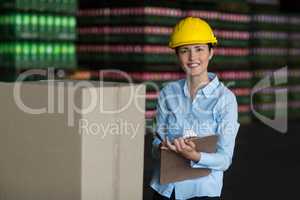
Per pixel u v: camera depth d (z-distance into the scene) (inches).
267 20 462.3
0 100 101.7
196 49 98.5
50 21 315.3
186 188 99.6
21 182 100.0
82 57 386.3
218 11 411.5
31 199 98.7
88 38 383.9
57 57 318.7
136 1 365.4
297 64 485.1
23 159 99.0
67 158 91.7
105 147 92.5
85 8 384.8
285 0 530.6
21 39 306.3
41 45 312.7
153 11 365.4
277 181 246.5
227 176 252.2
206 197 99.2
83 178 90.1
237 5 426.9
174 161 95.7
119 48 373.7
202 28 98.1
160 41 370.0
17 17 305.1
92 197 91.7
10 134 100.7
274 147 340.5
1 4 308.8
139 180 98.5
